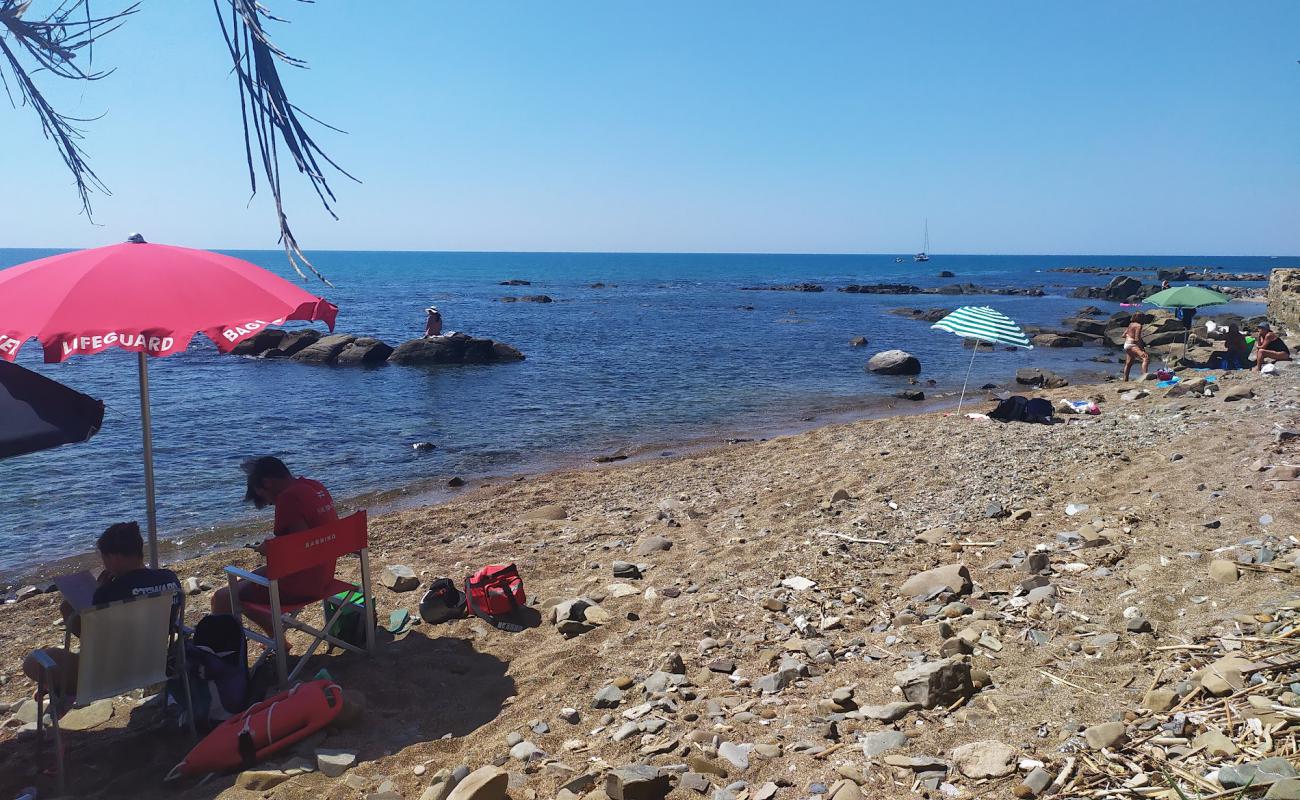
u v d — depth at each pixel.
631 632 6.28
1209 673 4.25
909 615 5.93
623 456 15.25
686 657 5.72
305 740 4.85
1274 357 18.52
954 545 7.54
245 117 1.78
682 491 11.61
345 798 4.22
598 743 4.62
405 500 12.43
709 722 4.73
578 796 4.01
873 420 17.80
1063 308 61.00
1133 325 20.64
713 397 22.56
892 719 4.44
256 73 1.76
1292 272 31.19
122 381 24.47
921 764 3.91
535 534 9.53
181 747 4.94
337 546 5.83
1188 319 22.56
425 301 63.53
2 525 11.20
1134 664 4.72
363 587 6.13
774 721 4.65
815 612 6.31
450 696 5.50
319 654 6.18
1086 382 25.61
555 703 5.21
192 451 15.57
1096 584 6.09
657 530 9.38
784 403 21.66
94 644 4.52
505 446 16.36
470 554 8.78
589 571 8.02
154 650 4.77
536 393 22.89
